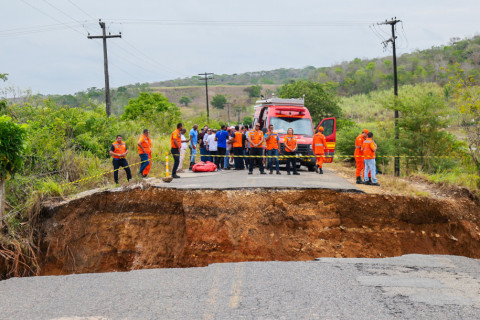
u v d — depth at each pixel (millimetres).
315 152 18406
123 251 12008
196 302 6082
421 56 124812
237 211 12203
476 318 5473
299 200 12469
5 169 11008
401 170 24641
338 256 11656
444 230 12383
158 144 23750
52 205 12070
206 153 21141
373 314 5574
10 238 10758
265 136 18547
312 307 5812
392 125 26953
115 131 22203
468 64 101312
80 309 5926
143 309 5840
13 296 6676
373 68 121375
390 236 12117
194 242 11922
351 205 12375
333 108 49094
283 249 11742
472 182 14219
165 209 12367
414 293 6461
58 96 77438
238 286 6805
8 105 16844
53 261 11523
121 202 12328
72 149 16938
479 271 8141
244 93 166375
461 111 17016
